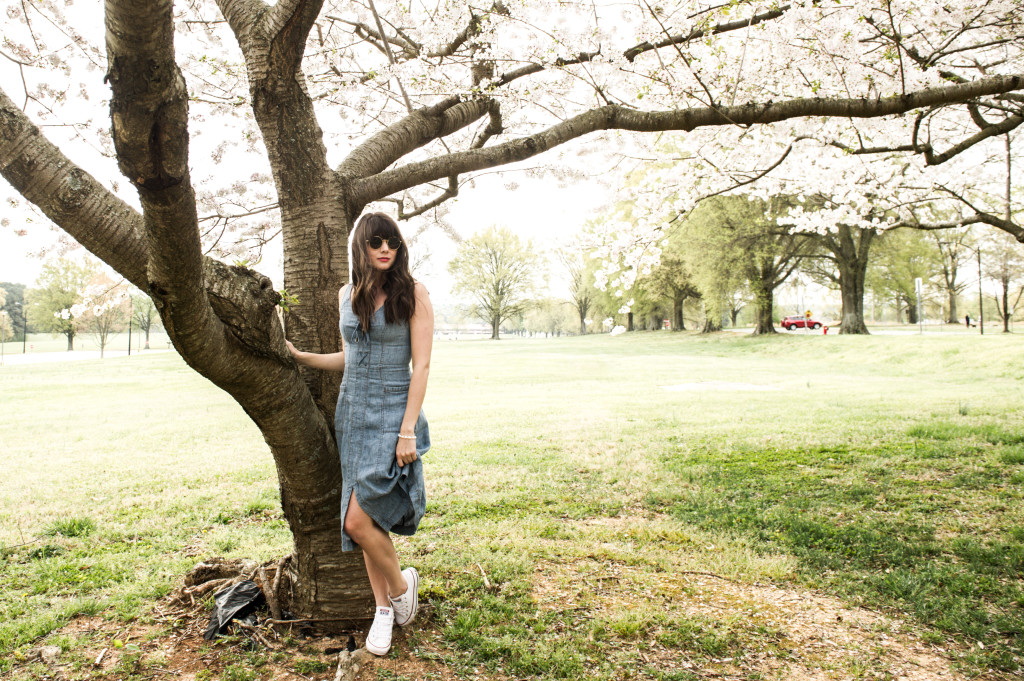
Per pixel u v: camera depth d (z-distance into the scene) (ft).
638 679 7.46
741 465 18.70
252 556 11.73
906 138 21.47
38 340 249.14
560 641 8.36
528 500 15.61
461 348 134.92
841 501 14.73
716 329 132.98
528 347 132.67
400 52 15.92
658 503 15.29
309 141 8.63
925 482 15.83
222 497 16.40
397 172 9.80
